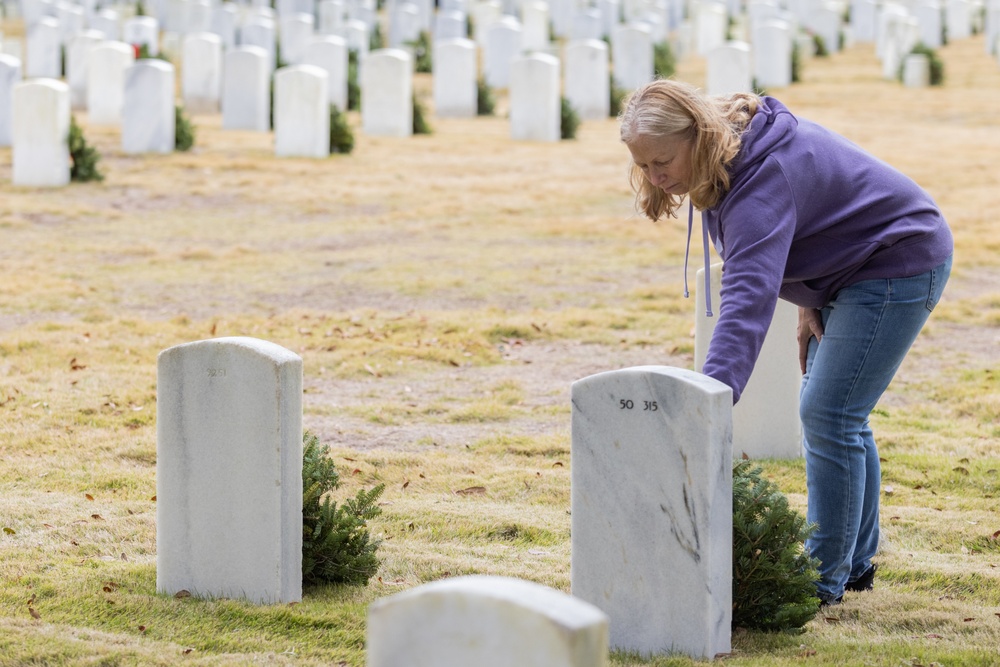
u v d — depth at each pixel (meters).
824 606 6.56
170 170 23.83
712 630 5.61
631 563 5.73
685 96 5.49
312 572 6.88
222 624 6.16
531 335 14.12
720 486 5.55
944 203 21.61
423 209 21.38
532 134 28.66
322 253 18.42
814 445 6.29
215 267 17.47
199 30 45.81
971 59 45.09
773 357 10.02
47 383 11.76
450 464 9.70
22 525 7.96
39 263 17.36
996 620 6.43
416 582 7.02
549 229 19.98
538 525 8.23
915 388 12.20
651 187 6.03
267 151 25.95
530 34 45.22
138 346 13.27
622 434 5.67
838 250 5.86
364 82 28.84
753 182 5.60
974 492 9.17
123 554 7.47
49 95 22.03
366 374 12.61
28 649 5.69
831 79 41.22
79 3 49.16
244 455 6.41
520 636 3.27
